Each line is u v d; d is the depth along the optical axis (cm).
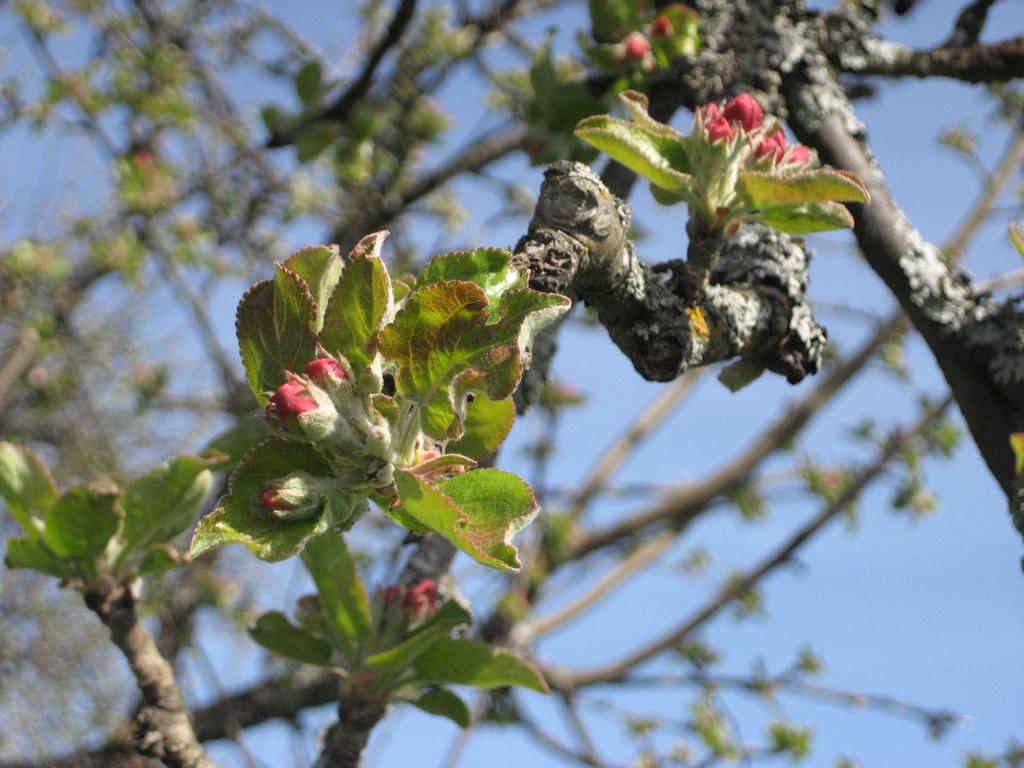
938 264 52
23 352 158
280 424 38
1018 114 109
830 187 46
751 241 54
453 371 38
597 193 46
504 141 111
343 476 38
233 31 162
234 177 163
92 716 150
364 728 50
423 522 38
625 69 75
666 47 67
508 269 40
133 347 175
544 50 79
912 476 150
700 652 147
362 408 38
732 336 51
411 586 52
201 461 50
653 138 47
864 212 54
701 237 48
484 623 138
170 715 52
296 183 154
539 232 45
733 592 153
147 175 154
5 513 159
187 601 136
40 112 151
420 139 131
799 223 47
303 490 38
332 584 50
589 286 47
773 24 61
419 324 38
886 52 64
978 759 130
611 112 78
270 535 38
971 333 50
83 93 151
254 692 116
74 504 49
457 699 50
